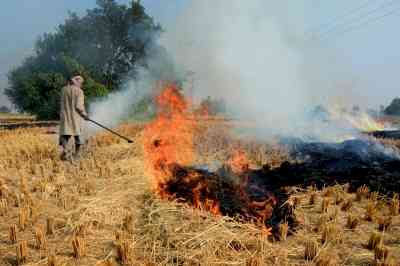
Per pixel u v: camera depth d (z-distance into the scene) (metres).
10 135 13.62
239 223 4.62
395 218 5.03
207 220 4.64
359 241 4.29
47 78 29.86
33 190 6.19
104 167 7.59
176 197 5.60
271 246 4.11
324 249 4.01
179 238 4.18
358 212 5.27
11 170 7.55
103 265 3.64
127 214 4.95
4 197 5.70
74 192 5.91
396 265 3.71
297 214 5.15
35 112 30.73
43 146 10.48
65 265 3.64
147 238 4.24
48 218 4.47
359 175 7.17
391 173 7.30
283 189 6.33
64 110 8.47
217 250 3.96
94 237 4.33
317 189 6.38
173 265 3.71
